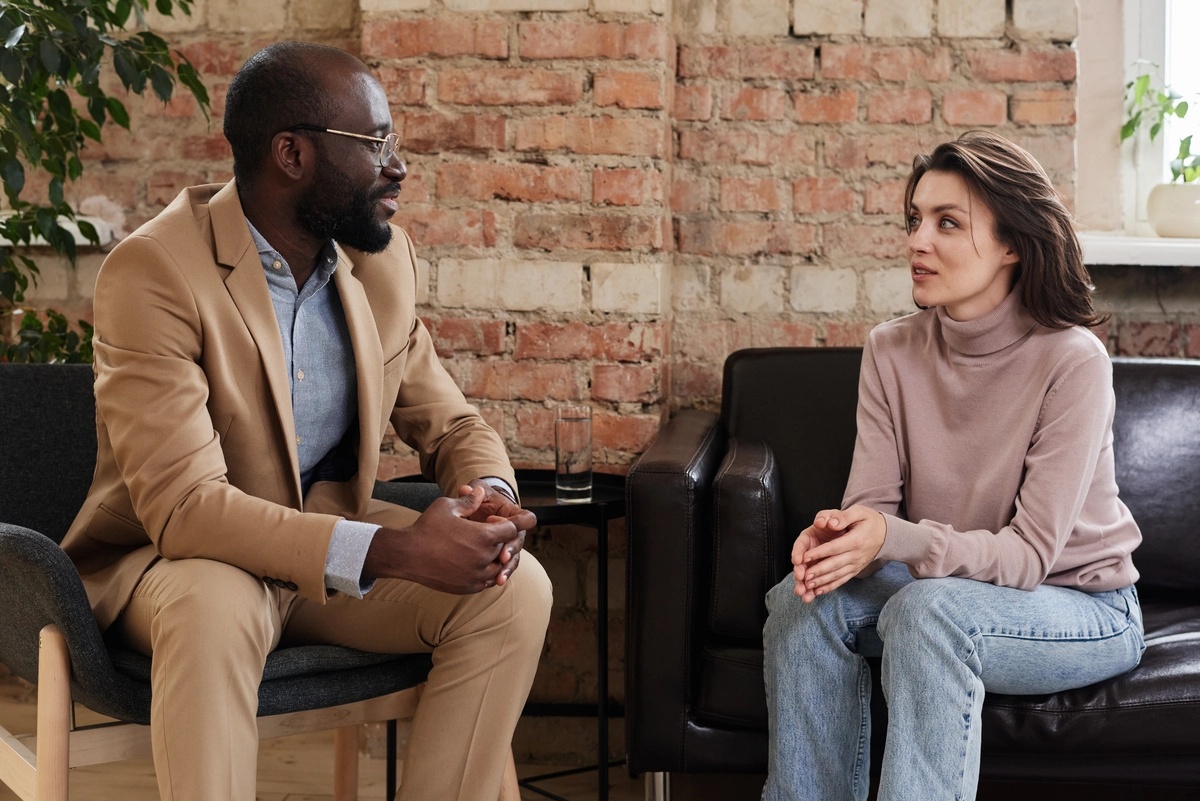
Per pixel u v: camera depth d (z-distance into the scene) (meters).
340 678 1.50
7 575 1.39
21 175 2.14
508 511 1.54
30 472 1.76
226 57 2.59
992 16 2.48
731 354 2.37
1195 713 1.59
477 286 2.41
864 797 1.64
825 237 2.55
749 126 2.55
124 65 2.12
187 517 1.42
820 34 2.52
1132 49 2.63
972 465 1.72
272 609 1.53
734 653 1.77
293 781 2.26
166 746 1.33
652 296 2.37
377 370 1.66
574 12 2.35
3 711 2.52
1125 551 1.68
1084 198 2.66
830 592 1.66
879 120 2.52
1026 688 1.60
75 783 2.21
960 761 1.47
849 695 1.62
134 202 2.63
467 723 1.52
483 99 2.37
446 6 2.36
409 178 2.40
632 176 2.36
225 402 1.52
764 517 1.79
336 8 2.57
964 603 1.53
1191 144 2.62
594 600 2.51
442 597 1.55
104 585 1.51
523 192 2.38
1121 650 1.61
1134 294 2.55
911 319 1.87
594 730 2.49
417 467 2.43
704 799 2.24
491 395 2.42
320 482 1.71
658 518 1.80
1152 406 2.11
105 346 1.49
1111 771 1.63
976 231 1.67
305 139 1.55
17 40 1.95
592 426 2.38
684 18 2.55
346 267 1.69
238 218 1.57
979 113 2.50
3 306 2.65
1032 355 1.70
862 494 1.77
